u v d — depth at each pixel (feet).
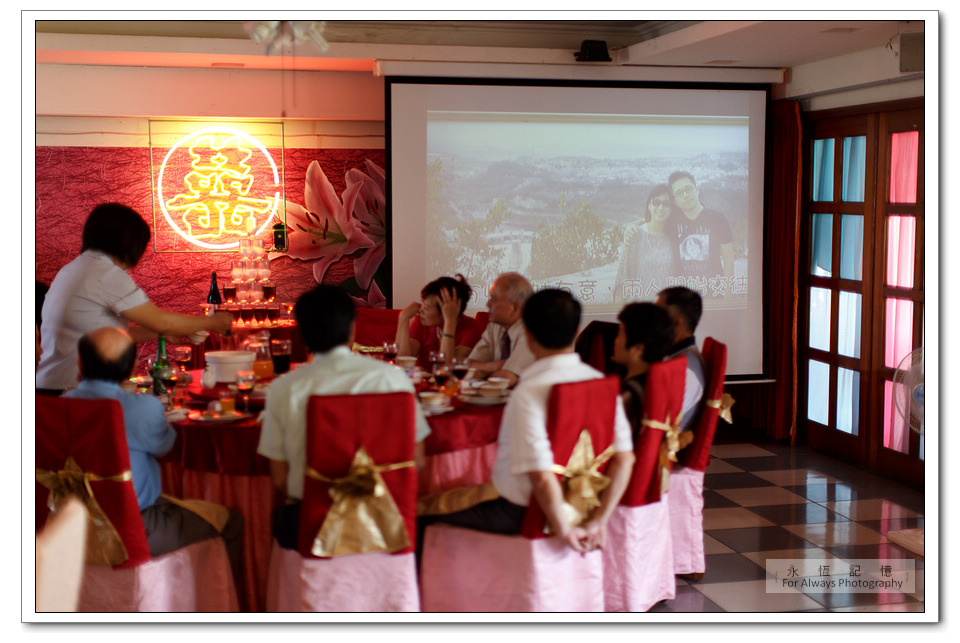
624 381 9.74
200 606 8.85
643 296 18.70
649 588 9.83
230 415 9.47
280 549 8.48
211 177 19.62
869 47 15.74
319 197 20.15
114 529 8.19
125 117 19.03
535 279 18.29
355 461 7.70
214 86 18.78
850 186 17.20
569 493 8.15
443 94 17.61
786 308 18.65
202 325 12.04
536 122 17.95
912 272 15.51
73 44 16.30
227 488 9.39
